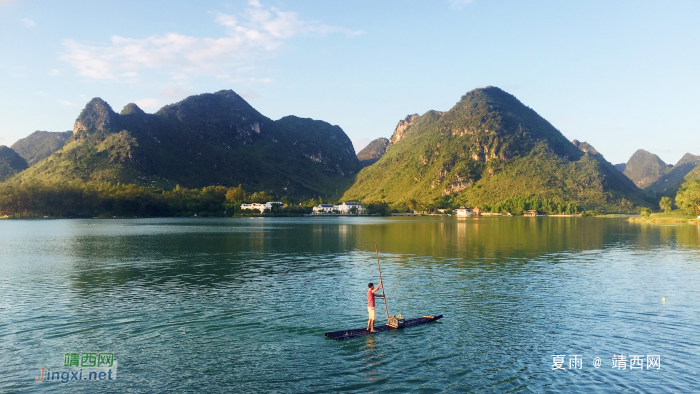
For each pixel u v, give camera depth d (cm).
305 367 2339
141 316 3275
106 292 4119
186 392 2056
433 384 2139
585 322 3125
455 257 6812
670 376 2222
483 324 3088
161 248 8100
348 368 2325
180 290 4216
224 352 2545
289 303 3697
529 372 2275
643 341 2723
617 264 5994
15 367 2331
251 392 2053
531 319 3209
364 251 7688
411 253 7381
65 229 14075
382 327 2980
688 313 3347
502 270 5462
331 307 3566
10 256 6838
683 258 6662
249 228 15238
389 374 2252
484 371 2288
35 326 3019
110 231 13088
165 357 2470
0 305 3594
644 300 3784
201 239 10219
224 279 4828
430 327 3022
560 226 17400
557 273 5231
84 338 2781
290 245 8781
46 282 4628
